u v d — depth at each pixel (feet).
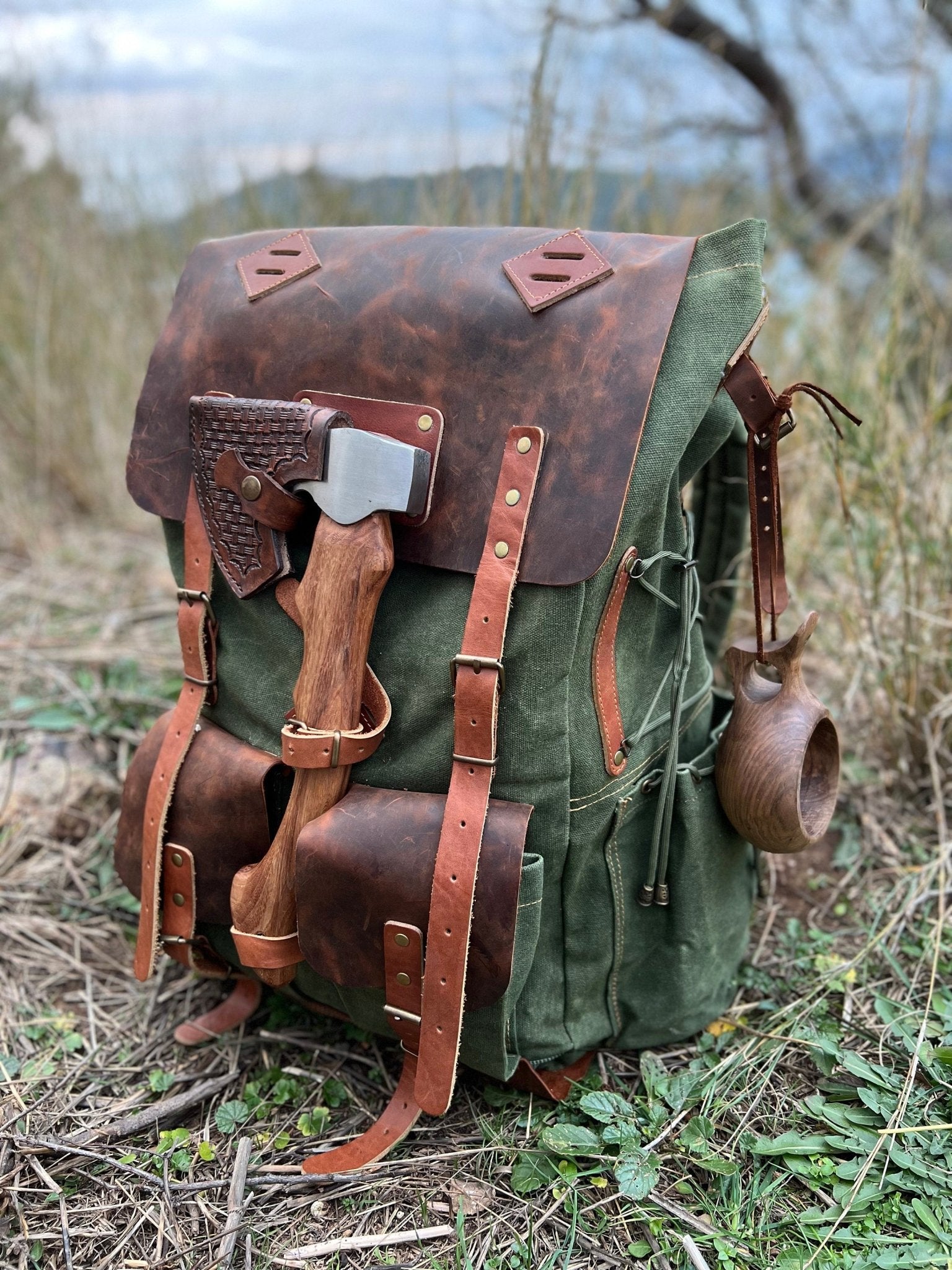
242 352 4.02
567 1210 3.45
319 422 3.51
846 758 5.99
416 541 3.57
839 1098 3.85
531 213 6.43
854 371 7.15
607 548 3.20
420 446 3.55
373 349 3.70
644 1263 3.27
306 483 3.59
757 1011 4.38
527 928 3.38
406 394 3.62
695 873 3.90
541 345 3.41
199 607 4.10
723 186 9.26
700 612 4.95
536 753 3.41
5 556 9.41
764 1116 3.79
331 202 8.86
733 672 4.06
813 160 11.73
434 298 3.62
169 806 4.01
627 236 3.50
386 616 3.67
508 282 3.53
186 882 4.03
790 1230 3.35
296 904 3.59
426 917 3.36
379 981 3.52
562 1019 3.87
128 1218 3.50
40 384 9.97
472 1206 3.49
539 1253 3.31
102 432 10.07
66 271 10.09
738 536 4.79
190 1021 4.35
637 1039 4.15
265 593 3.94
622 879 3.81
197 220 9.71
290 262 4.05
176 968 4.78
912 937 4.70
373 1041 4.23
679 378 3.32
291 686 3.94
